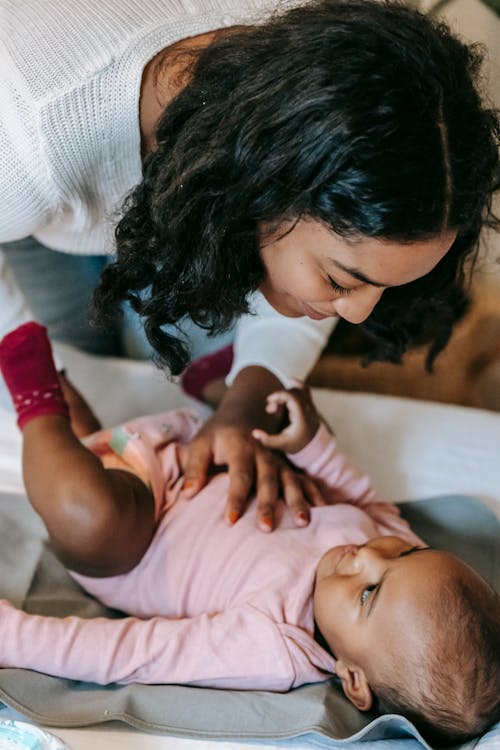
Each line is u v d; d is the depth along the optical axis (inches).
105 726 36.7
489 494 52.3
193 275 30.9
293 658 38.7
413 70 25.9
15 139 33.1
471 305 71.2
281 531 44.3
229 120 27.5
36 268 59.9
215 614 41.3
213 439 47.6
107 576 43.8
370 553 40.8
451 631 36.6
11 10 33.8
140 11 32.8
